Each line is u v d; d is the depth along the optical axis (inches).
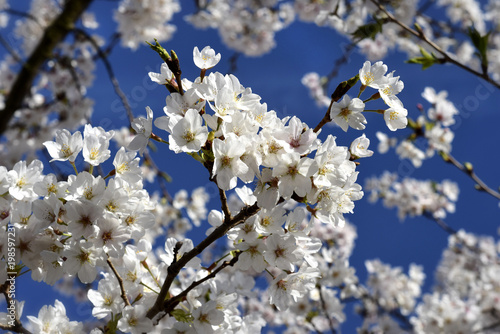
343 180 40.8
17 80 87.4
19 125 101.9
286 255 42.2
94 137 43.0
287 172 40.6
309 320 79.7
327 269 77.3
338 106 41.8
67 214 41.1
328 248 93.0
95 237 41.6
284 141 40.6
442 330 87.7
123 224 42.6
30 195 42.4
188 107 41.7
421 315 92.6
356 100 41.8
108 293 44.4
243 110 41.8
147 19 104.1
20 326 42.9
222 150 40.5
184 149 40.5
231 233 42.7
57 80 103.0
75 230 41.1
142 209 42.8
